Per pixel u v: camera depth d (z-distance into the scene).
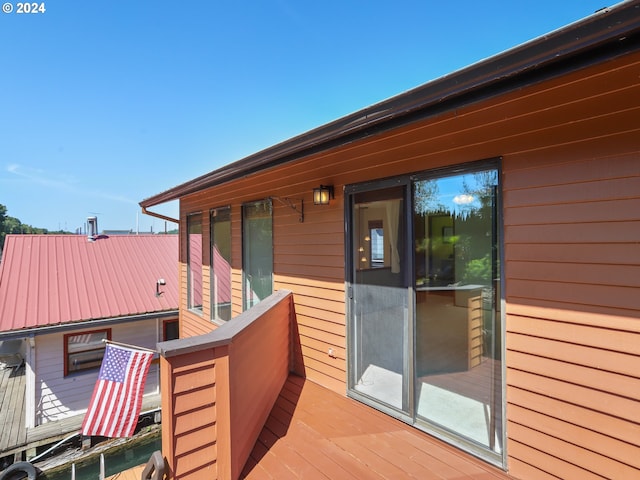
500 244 1.93
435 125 2.24
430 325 2.31
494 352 1.98
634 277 1.50
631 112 1.50
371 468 2.00
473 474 1.92
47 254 9.03
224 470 1.88
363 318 2.82
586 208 1.62
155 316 7.80
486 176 2.00
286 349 3.42
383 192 2.61
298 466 2.04
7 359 9.16
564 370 1.70
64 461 6.39
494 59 1.34
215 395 1.85
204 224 5.43
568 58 1.28
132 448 6.88
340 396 2.99
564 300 1.69
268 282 3.96
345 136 2.28
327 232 3.14
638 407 1.49
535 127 1.79
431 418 2.32
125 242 10.56
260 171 3.21
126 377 4.98
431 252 2.29
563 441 1.71
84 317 7.06
